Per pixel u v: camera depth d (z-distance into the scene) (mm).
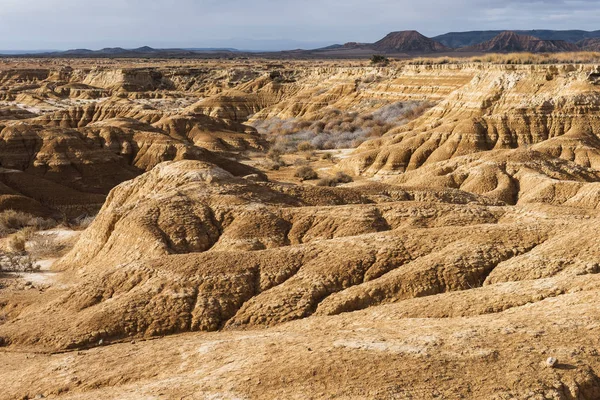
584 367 17969
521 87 106062
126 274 35031
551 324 20703
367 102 158125
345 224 41344
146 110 144375
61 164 84188
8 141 85938
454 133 95500
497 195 62531
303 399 17938
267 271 33625
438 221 41469
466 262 31312
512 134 95812
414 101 145625
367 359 19609
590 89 98562
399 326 23422
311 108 166500
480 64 141500
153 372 23078
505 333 20422
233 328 29828
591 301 22781
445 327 22109
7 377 25766
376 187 55156
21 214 65250
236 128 135625
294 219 43094
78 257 46969
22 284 42594
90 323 30609
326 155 115438
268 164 106625
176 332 30188
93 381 23188
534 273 29094
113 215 46781
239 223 42750
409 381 18125
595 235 30438
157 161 91812
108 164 88000
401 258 33312
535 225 34625
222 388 19344
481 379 17891
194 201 46000
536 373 17812
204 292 32094
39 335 30641
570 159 82688
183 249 41219
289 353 21188
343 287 31922
